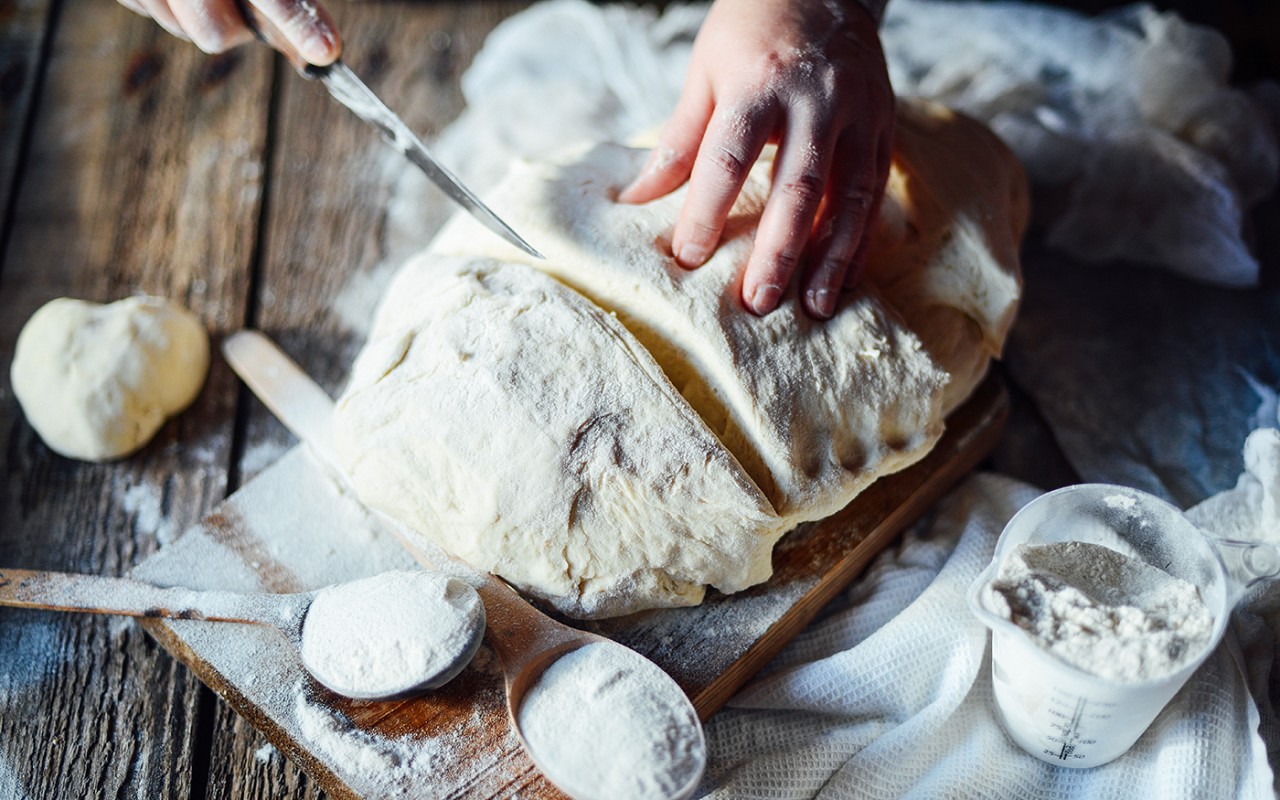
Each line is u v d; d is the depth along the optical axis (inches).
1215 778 37.7
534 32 73.0
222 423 54.3
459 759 38.0
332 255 62.6
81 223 63.8
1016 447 53.6
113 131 68.9
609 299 43.4
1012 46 68.2
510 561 40.6
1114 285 60.3
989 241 46.6
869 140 43.3
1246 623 42.4
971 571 44.1
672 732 36.0
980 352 48.4
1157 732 39.5
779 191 41.4
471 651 38.5
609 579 40.3
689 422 39.6
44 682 44.8
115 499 51.4
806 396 40.8
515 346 40.9
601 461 39.3
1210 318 58.2
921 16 70.8
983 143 51.1
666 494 39.2
